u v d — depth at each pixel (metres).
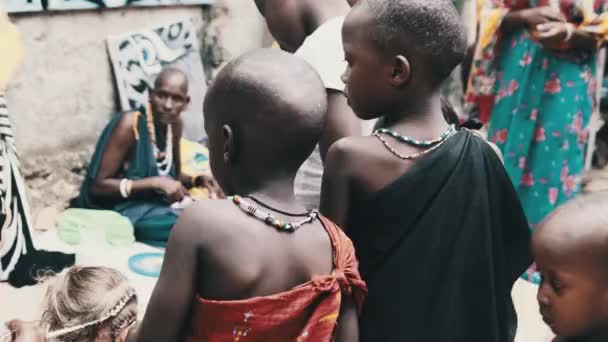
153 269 3.57
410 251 1.86
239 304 1.55
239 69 1.64
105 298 1.89
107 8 4.33
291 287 1.60
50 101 4.09
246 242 1.57
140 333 1.65
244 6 5.36
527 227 2.04
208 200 1.62
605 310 1.42
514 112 4.06
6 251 3.23
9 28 3.20
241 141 1.65
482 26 4.14
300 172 2.75
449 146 1.87
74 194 4.29
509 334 2.09
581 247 1.40
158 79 4.14
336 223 1.92
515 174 4.11
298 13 2.78
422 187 1.84
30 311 3.07
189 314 1.64
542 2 3.93
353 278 1.69
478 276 1.89
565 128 4.00
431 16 1.83
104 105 4.43
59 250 3.65
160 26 4.71
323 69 2.48
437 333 1.87
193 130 5.00
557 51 3.95
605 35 3.87
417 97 1.90
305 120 1.64
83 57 4.25
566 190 4.07
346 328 1.73
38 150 4.06
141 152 4.11
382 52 1.87
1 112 3.18
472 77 4.25
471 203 1.88
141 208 3.97
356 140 1.91
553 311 1.47
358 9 1.91
